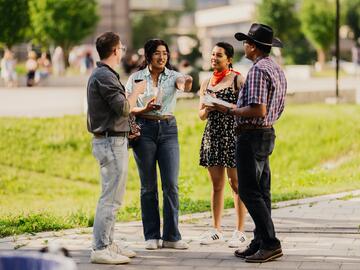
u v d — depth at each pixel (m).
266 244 10.01
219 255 10.44
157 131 10.71
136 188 21.41
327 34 72.38
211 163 11.03
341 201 14.84
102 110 9.86
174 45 112.75
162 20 119.88
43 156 23.70
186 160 23.20
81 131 24.98
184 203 14.90
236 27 102.38
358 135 25.92
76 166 23.44
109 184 9.98
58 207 17.05
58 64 52.12
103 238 10.03
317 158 24.56
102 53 9.92
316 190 16.66
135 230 12.31
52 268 5.60
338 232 11.81
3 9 45.19
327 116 27.47
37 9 54.91
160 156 10.78
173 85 10.76
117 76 9.92
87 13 56.22
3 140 24.19
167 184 10.80
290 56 80.38
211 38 101.50
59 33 55.28
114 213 10.05
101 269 9.73
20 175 22.33
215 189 11.19
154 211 10.94
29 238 11.70
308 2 72.62
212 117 11.00
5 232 12.13
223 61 10.84
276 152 24.69
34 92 37.56
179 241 10.88
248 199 9.94
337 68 33.16
